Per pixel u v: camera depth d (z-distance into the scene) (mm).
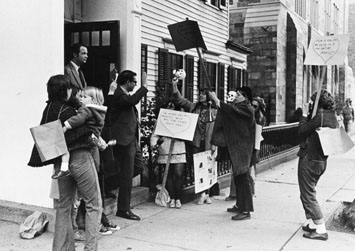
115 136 5770
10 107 6051
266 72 18516
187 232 5559
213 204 7098
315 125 5215
